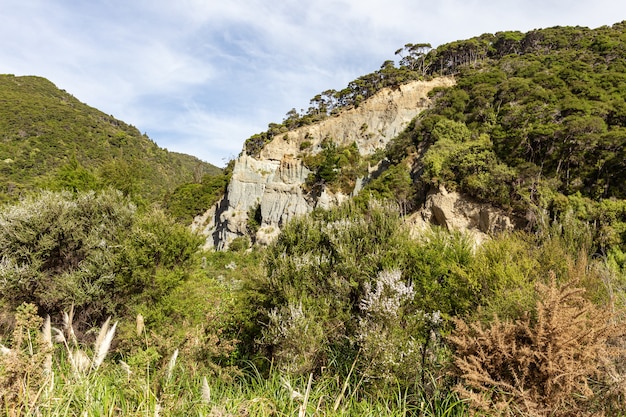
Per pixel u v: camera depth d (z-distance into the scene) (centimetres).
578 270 498
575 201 2002
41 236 863
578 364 276
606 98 2984
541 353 277
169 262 906
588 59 4066
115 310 845
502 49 5931
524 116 2881
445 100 3978
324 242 701
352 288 593
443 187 2633
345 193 4081
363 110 5138
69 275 835
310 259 648
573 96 3142
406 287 503
